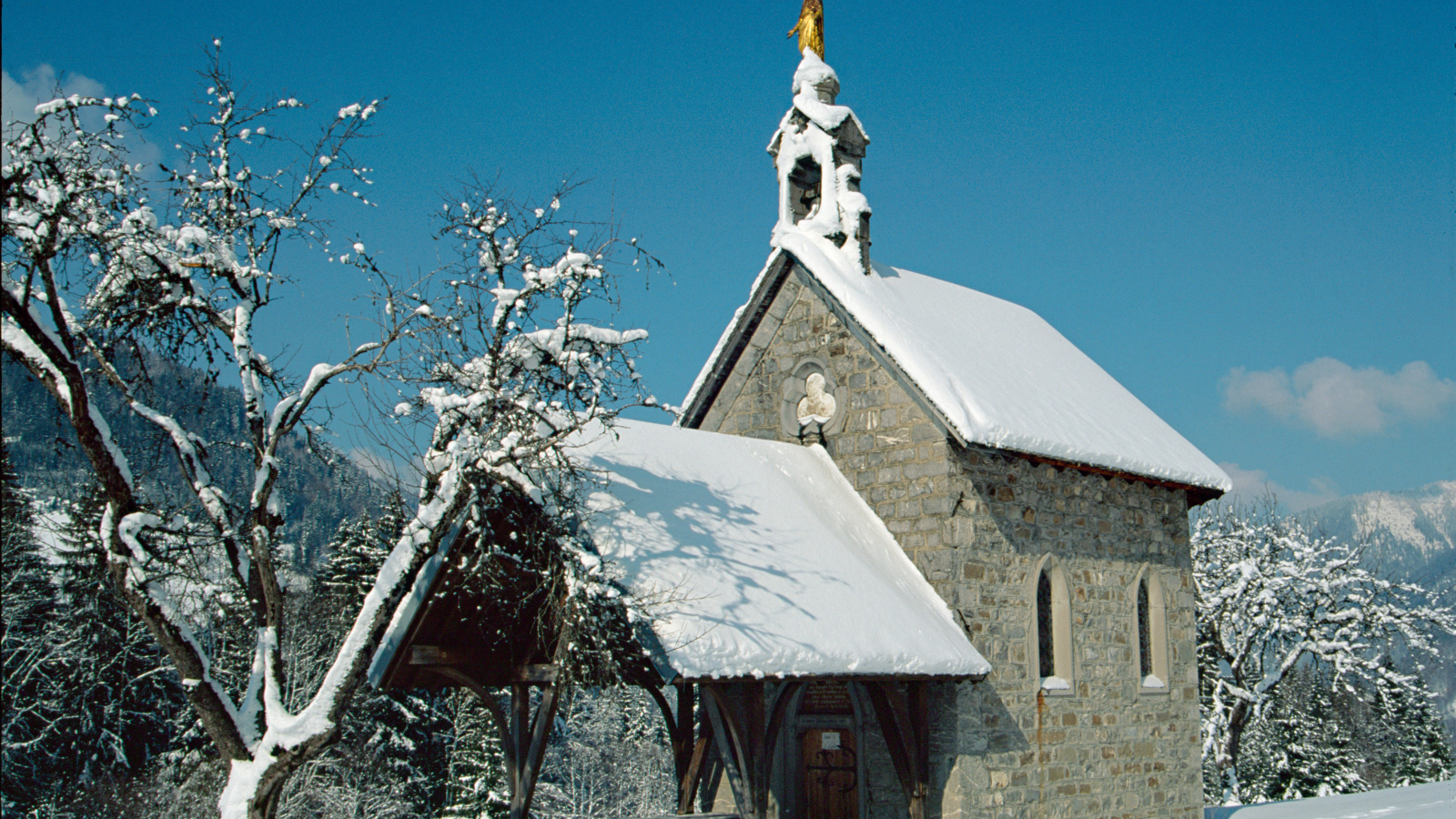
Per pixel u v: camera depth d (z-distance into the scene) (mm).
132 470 13242
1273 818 23375
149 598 12539
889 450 19953
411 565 13008
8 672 25516
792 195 23828
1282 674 37219
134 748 32844
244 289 14242
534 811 44438
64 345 12234
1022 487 20062
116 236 12773
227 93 14484
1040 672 20000
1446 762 60375
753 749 14461
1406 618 37000
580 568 13188
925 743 17547
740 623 14594
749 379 22938
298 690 32562
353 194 14805
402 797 38312
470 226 13656
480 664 14961
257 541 13242
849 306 20828
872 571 17875
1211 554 39312
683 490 17312
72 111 12891
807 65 24188
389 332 13297
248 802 12555
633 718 48406
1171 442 23953
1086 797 19906
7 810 27688
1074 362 25938
